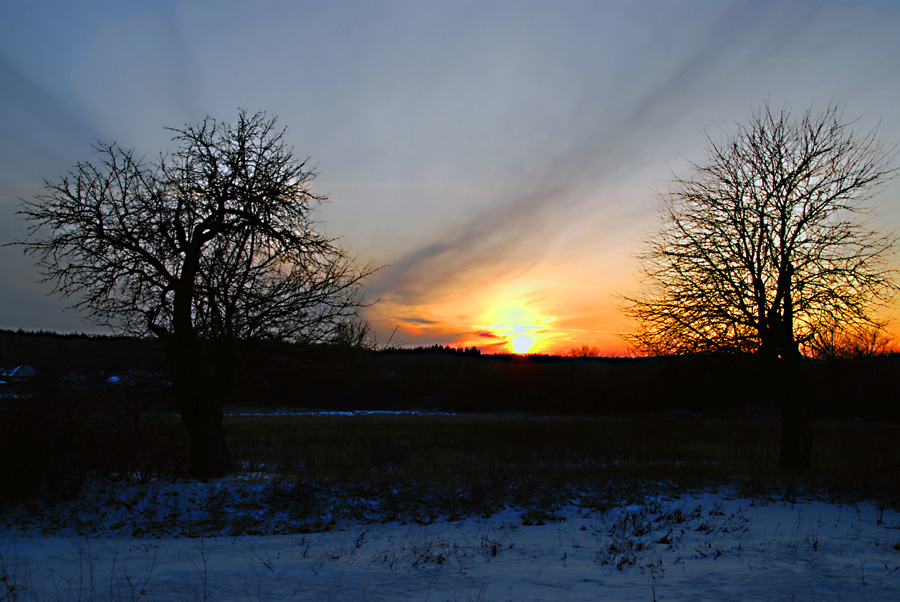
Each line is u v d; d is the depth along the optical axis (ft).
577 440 86.43
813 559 29.58
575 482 54.03
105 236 51.08
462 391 237.66
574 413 205.98
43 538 37.01
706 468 61.72
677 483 54.75
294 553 32.40
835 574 25.88
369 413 184.14
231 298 52.08
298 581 25.39
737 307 62.64
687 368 67.97
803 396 61.82
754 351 62.44
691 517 42.78
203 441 51.93
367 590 23.88
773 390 69.97
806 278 60.95
